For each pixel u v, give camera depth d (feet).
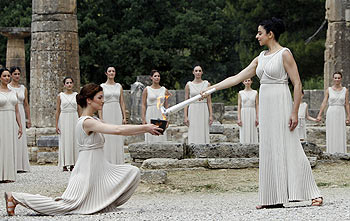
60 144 56.08
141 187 41.14
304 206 30.40
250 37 131.75
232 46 145.38
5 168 47.03
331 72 72.08
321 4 119.75
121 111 52.54
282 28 30.66
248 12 127.85
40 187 44.45
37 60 69.10
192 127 54.80
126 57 129.49
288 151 30.01
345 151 60.29
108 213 28.73
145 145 46.70
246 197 37.24
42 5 68.85
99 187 29.43
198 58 138.21
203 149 46.55
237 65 146.10
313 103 80.94
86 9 134.41
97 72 133.69
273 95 30.12
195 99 30.91
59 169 56.90
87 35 127.44
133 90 79.71
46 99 68.64
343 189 38.68
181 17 131.95
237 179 42.34
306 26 124.36
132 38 129.29
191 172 44.70
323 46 114.73
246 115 60.54
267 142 30.25
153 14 134.72
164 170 44.11
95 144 29.68
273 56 30.19
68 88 56.03
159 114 53.98
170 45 133.28
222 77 144.15
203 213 28.07
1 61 135.03
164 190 40.47
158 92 54.19
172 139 72.59
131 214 28.22
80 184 29.25
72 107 55.93
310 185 30.14
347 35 71.51
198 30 134.62
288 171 29.99
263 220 25.43
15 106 48.14
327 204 30.40
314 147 47.03
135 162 46.91
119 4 133.80
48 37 68.59
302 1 118.52
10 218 28.17
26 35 101.04
